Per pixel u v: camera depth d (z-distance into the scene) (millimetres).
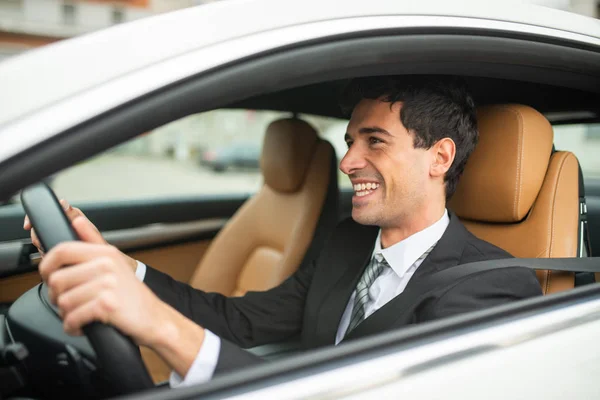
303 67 700
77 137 555
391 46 779
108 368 639
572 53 983
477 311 811
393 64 793
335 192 2309
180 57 629
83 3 16453
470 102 1221
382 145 1156
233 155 14695
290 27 708
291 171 2221
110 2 16234
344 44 737
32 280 1757
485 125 1363
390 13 795
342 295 1285
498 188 1317
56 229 691
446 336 745
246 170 14719
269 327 1412
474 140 1238
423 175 1183
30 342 880
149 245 2273
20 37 15711
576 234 1316
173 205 2623
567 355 795
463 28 856
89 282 643
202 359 730
